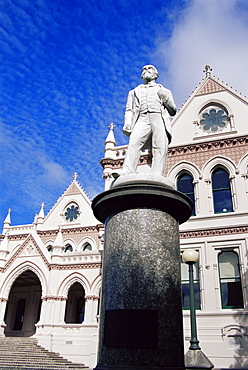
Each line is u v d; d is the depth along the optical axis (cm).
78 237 3588
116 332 514
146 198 590
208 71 2431
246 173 2052
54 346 2556
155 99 751
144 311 516
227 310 1795
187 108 2367
